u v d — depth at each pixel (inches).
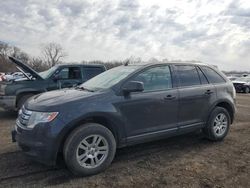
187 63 227.9
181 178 162.7
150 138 196.2
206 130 231.8
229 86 249.9
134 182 157.6
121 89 183.9
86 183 156.4
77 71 375.9
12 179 159.8
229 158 196.5
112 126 177.9
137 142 191.0
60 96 177.3
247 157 198.8
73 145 161.2
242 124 311.4
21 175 165.3
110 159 174.4
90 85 205.8
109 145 173.5
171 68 214.2
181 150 213.5
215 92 234.5
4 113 377.7
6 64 2684.5
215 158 196.4
